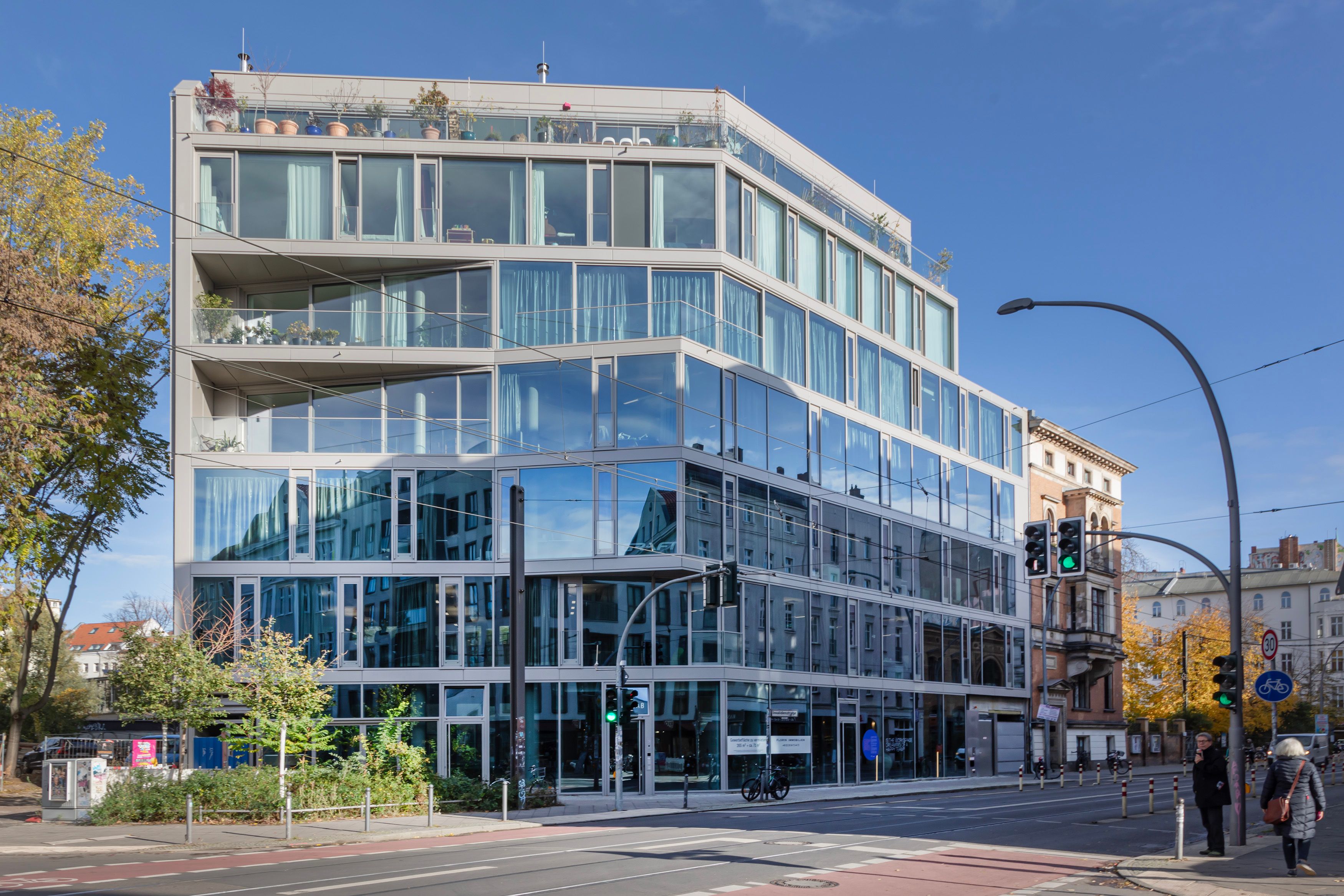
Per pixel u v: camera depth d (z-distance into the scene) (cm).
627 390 3488
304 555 3406
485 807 2702
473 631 3438
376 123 3584
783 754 3703
